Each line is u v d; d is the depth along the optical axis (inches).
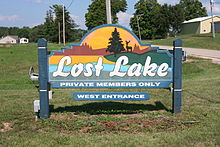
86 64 250.5
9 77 720.3
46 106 246.5
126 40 249.6
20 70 881.5
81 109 283.6
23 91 425.1
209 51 1167.6
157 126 222.7
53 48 1667.1
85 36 248.5
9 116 258.4
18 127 224.8
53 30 3523.6
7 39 5196.9
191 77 588.7
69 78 250.7
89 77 251.4
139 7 3253.0
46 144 188.1
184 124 227.1
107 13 454.6
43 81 245.0
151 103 315.0
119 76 251.8
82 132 214.1
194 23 2827.3
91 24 3265.3
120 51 250.4
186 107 284.2
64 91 417.1
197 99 326.6
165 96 356.8
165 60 250.5
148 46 249.6
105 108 287.9
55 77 250.2
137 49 249.9
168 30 3191.4
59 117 253.0
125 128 221.3
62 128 222.5
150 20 3280.0
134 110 276.7
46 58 245.1
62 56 248.8
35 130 218.5
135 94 252.2
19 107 298.8
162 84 252.8
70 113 266.2
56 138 198.2
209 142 185.3
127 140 192.4
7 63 1100.5
